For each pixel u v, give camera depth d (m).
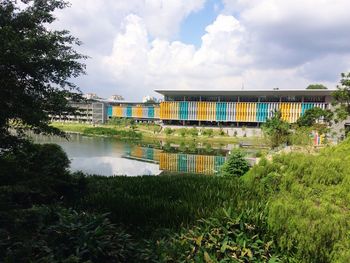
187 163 39.78
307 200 5.41
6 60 5.52
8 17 6.32
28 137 7.64
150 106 118.94
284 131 42.84
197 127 94.69
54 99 7.07
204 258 4.59
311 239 4.52
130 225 6.62
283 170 7.57
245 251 4.80
